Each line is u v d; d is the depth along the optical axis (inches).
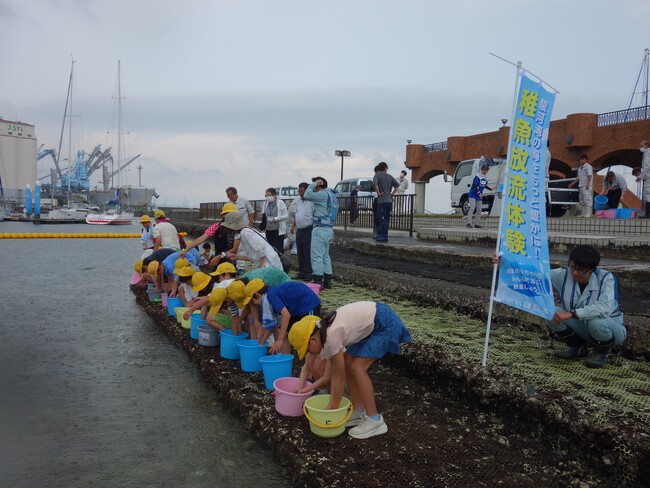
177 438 144.5
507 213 161.6
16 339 242.1
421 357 173.0
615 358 170.7
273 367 165.2
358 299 272.4
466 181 666.8
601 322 154.4
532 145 163.9
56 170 2859.3
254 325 203.3
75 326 268.5
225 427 152.3
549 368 158.4
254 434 147.0
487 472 116.1
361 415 142.6
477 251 355.6
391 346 137.1
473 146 1031.0
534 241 163.3
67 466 128.0
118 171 2151.8
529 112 163.0
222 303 209.9
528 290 161.2
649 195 453.4
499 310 216.5
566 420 123.3
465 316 232.5
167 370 202.1
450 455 123.6
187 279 257.0
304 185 334.3
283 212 396.5
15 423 152.2
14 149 3316.9
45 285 397.7
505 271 160.7
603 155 790.5
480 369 153.6
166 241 354.6
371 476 113.7
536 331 200.1
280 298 173.3
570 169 880.9
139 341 242.1
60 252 676.1
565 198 544.1
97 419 155.9
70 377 192.4
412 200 522.3
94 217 1565.0
